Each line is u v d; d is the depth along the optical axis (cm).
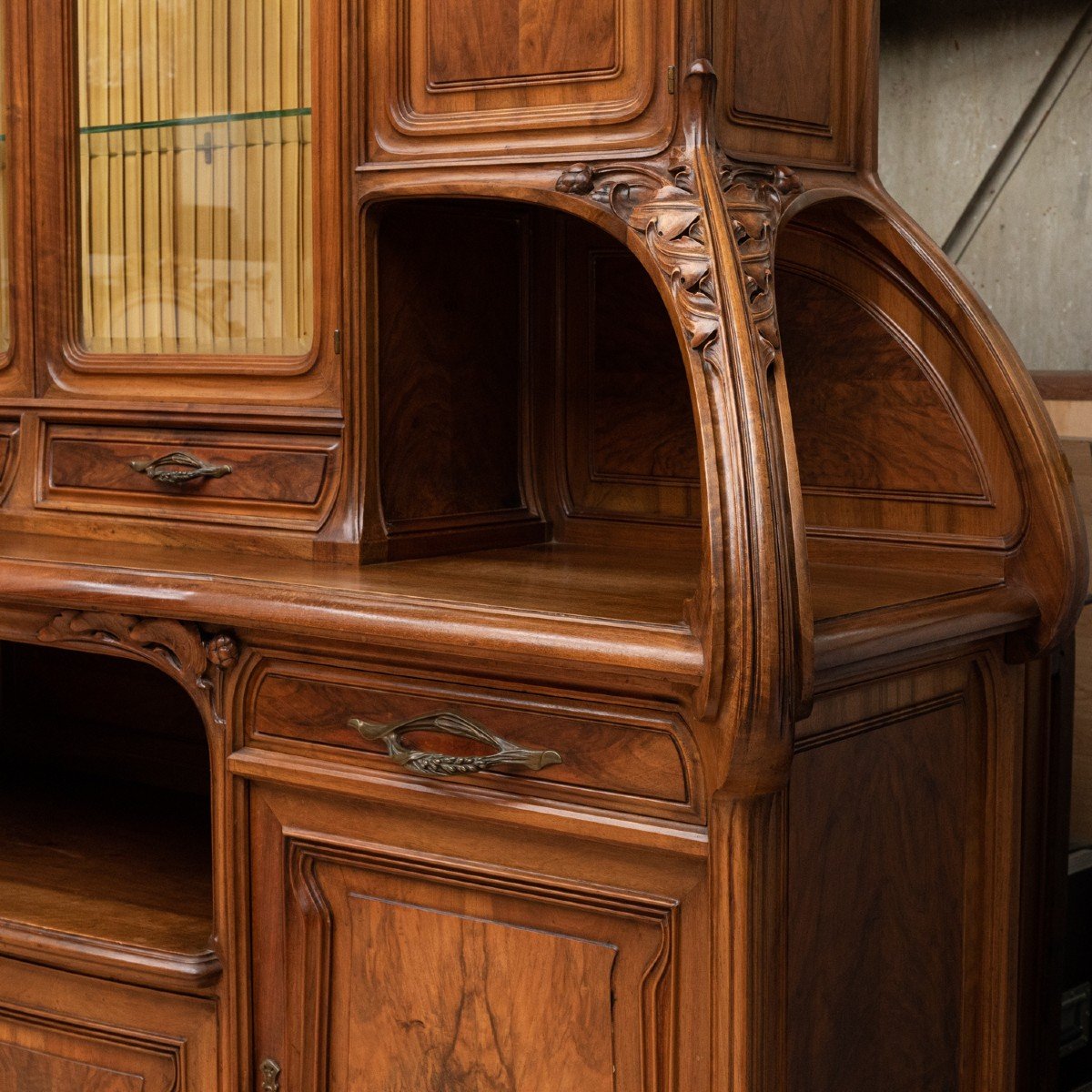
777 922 118
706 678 111
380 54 145
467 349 162
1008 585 147
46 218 170
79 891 162
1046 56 190
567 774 123
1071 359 193
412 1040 135
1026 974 161
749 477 112
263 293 157
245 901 142
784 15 137
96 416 167
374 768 133
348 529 149
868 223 149
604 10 132
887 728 134
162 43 161
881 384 156
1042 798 160
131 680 205
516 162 136
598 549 167
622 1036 125
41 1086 154
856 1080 133
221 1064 144
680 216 124
